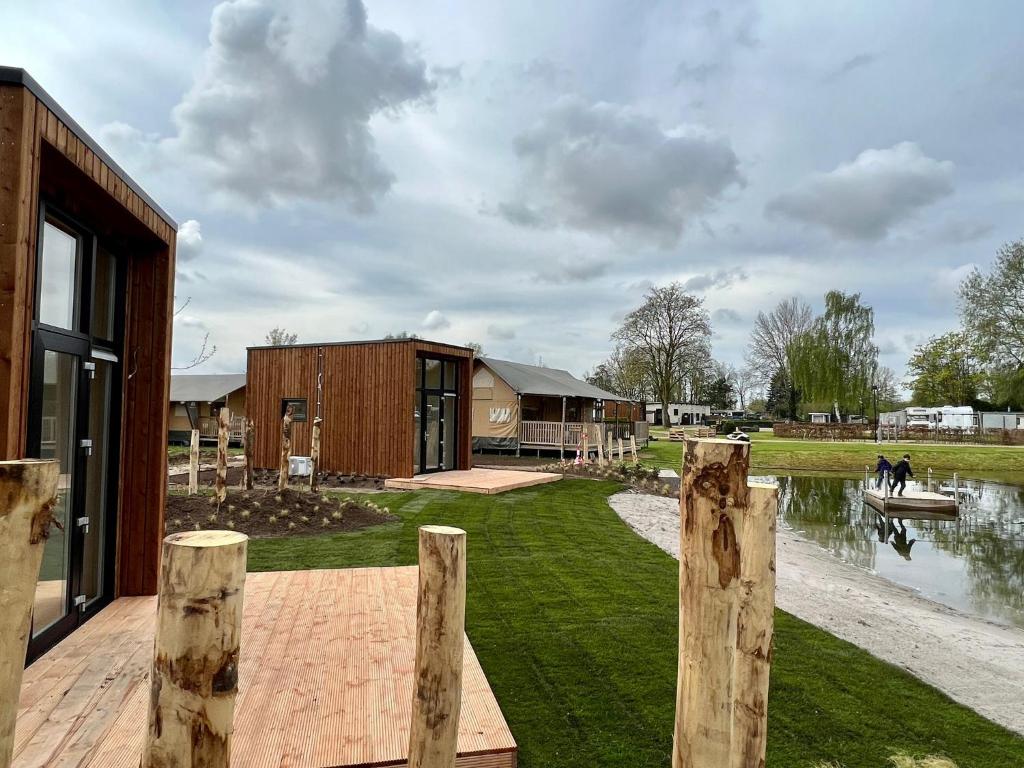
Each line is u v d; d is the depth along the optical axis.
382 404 12.94
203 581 1.05
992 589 8.26
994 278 28.97
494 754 2.41
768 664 2.20
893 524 13.23
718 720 1.50
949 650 5.08
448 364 14.04
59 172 2.93
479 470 14.37
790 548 10.31
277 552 6.34
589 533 8.24
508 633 4.24
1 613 0.98
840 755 2.92
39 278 3.07
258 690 2.76
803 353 42.44
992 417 41.72
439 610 1.62
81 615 3.58
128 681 2.79
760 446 31.31
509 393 21.62
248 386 14.82
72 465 3.49
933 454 27.55
